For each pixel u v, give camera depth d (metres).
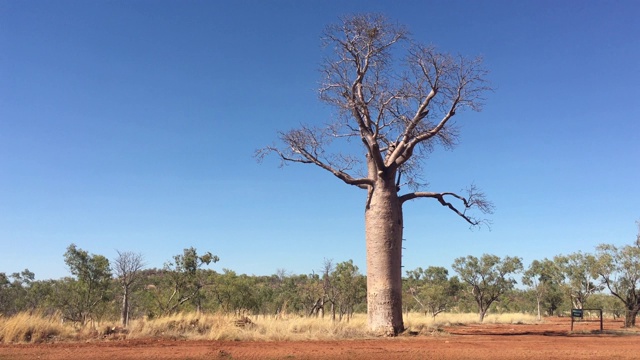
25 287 32.59
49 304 23.30
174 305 25.64
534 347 13.69
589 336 18.27
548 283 45.84
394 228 17.86
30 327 14.66
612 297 44.41
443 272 50.91
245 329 16.47
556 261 38.81
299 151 19.27
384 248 17.59
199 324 17.20
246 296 29.47
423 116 18.50
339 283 29.16
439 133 19.75
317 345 13.78
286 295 34.25
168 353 11.66
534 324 31.44
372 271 17.66
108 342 13.82
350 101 17.83
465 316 41.19
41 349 12.23
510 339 16.41
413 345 14.00
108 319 23.12
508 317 38.31
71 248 23.52
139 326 16.34
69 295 23.59
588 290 36.06
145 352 11.79
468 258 36.81
